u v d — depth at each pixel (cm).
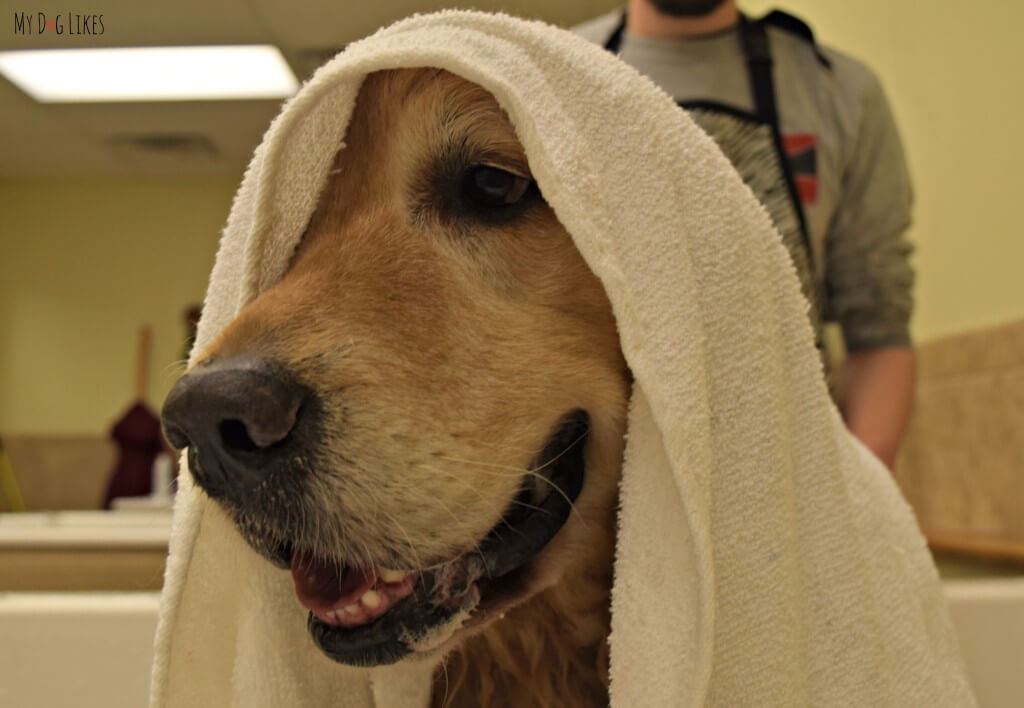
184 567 88
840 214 182
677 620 76
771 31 183
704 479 78
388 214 95
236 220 98
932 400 245
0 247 493
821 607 87
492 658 110
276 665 96
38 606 135
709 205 86
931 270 256
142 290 493
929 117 254
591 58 90
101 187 488
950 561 211
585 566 102
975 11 228
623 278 80
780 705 80
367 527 78
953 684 101
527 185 94
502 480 86
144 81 221
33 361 503
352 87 94
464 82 95
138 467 394
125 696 131
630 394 97
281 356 77
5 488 424
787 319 91
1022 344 208
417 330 85
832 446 90
